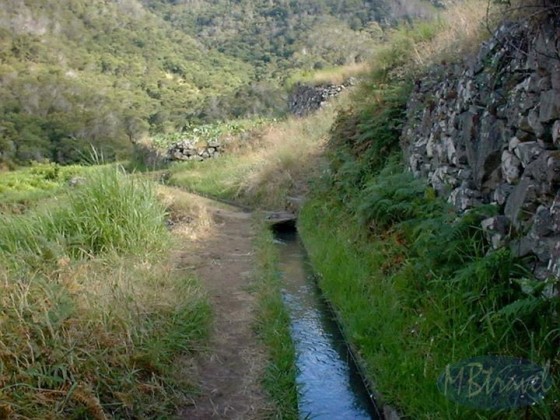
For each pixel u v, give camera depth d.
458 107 4.54
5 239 4.96
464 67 4.66
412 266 4.05
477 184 3.98
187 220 7.53
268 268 5.52
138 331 3.39
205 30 49.53
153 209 6.05
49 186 16.95
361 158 7.24
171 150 16.80
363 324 3.84
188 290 4.39
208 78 39.97
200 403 3.06
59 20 44.66
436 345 3.14
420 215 4.68
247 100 27.98
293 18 41.59
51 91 32.78
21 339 2.88
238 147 15.55
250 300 4.63
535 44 3.25
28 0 43.72
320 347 3.88
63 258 4.44
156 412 2.88
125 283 4.01
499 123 3.73
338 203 6.98
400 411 2.85
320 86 15.40
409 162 6.04
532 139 3.29
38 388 2.65
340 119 8.76
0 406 2.46
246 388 3.23
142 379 3.06
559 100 2.90
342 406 3.15
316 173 8.91
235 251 6.32
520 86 3.44
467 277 3.23
